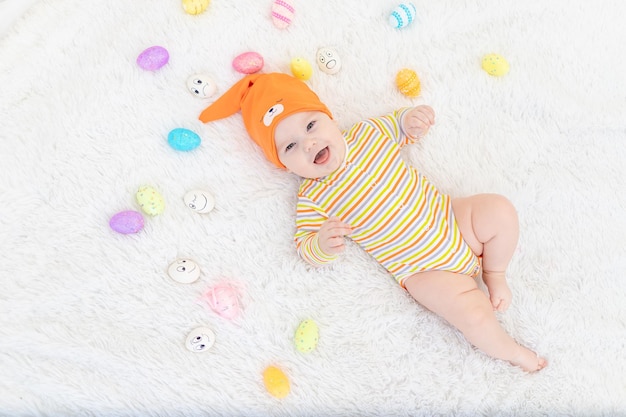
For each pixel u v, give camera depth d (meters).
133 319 1.55
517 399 1.59
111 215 1.65
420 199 1.66
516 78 1.94
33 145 1.66
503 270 1.66
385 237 1.64
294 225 1.72
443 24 1.98
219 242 1.67
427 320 1.67
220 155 1.75
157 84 1.79
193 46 1.84
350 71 1.90
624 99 1.97
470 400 1.58
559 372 1.63
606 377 1.64
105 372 1.49
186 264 1.59
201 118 1.76
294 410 1.53
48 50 1.76
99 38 1.81
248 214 1.71
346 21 1.95
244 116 1.74
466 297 1.58
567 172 1.86
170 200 1.69
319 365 1.58
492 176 1.83
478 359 1.63
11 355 1.46
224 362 1.54
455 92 1.91
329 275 1.69
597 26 2.05
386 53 1.93
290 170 1.68
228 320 1.59
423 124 1.70
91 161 1.68
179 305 1.58
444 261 1.62
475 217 1.62
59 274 1.56
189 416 1.50
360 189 1.64
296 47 1.90
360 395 1.57
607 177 1.87
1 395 1.42
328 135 1.61
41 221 1.61
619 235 1.80
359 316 1.65
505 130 1.89
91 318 1.54
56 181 1.65
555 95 1.93
